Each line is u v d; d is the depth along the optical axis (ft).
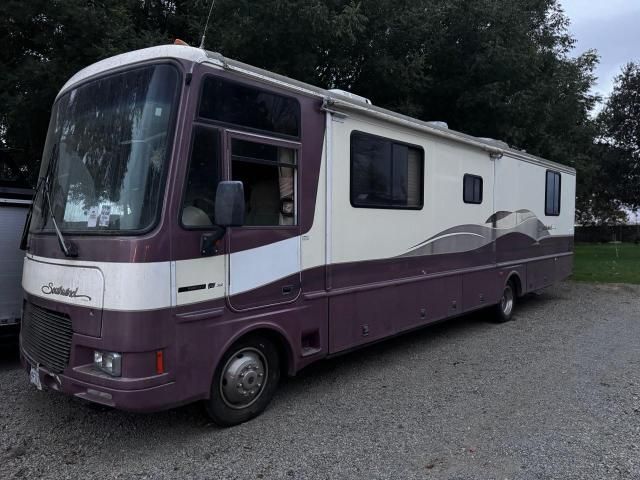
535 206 31.83
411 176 20.79
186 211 12.53
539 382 18.34
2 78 26.81
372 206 18.56
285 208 15.25
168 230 12.09
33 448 12.98
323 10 27.63
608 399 16.67
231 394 14.02
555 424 14.70
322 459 12.56
